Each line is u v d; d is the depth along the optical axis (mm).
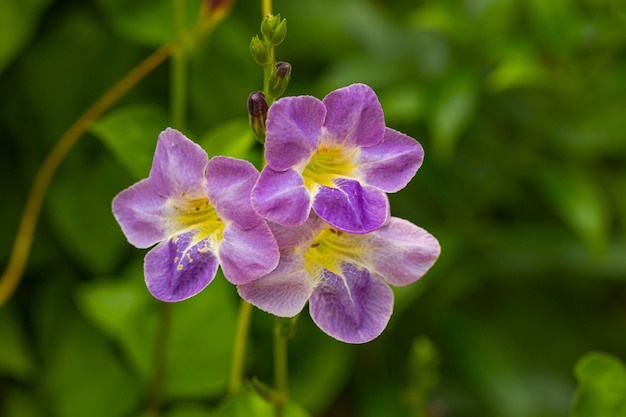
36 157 479
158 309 428
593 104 489
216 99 486
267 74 329
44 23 469
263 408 357
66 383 469
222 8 396
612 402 348
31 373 475
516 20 491
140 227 319
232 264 309
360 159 315
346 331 313
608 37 464
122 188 472
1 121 477
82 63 475
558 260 495
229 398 360
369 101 313
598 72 476
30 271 488
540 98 492
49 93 473
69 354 476
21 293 489
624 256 492
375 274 318
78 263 494
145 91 483
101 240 470
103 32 475
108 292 432
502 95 492
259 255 308
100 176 473
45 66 471
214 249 312
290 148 308
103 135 392
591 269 492
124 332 427
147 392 434
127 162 393
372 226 308
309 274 315
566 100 488
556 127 494
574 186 473
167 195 317
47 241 485
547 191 479
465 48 491
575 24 458
